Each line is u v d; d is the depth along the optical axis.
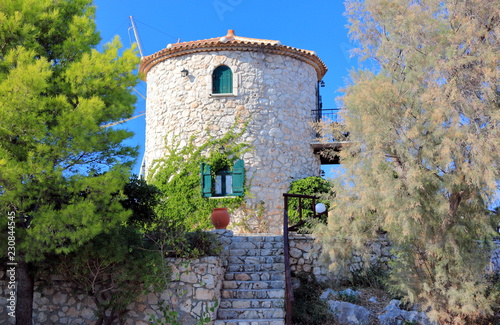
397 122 7.18
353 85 8.20
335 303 8.08
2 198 5.71
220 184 13.77
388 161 7.42
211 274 7.67
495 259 9.24
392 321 7.69
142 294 7.76
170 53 14.45
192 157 13.77
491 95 6.65
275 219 13.51
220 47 13.98
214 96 13.89
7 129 5.96
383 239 9.72
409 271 7.52
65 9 7.71
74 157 6.79
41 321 7.95
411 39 7.46
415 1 7.68
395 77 7.88
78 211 6.11
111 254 7.18
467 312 6.66
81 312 7.93
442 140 6.64
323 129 8.55
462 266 6.93
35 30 7.04
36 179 6.16
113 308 7.41
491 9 6.90
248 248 9.63
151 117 15.09
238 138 13.74
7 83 5.83
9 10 6.75
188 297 7.63
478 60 6.80
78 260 7.20
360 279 9.38
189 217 13.46
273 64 14.28
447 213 6.89
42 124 6.07
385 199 6.73
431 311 6.91
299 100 14.66
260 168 13.66
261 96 13.98
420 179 6.69
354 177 7.75
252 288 8.38
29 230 5.94
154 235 8.10
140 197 9.16
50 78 6.99
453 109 6.64
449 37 7.00
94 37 7.92
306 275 9.37
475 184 6.57
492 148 6.42
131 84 7.52
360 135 7.73
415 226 6.81
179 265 7.78
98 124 7.11
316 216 10.84
